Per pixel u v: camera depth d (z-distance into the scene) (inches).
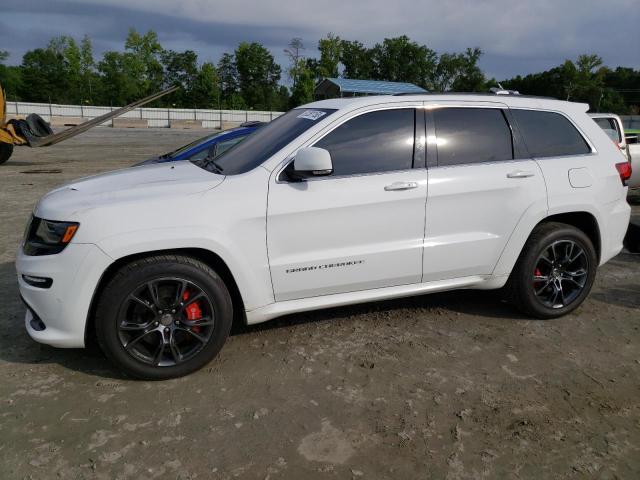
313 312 174.1
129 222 123.0
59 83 2994.6
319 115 149.6
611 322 169.8
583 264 169.8
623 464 102.0
